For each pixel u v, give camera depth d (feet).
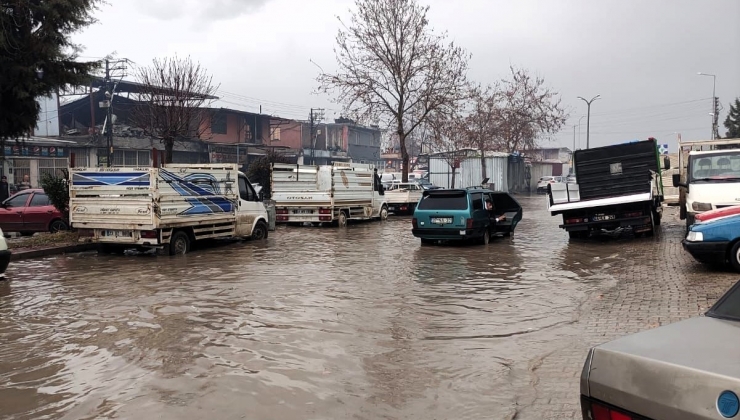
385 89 102.78
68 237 50.34
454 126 105.70
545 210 104.83
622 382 7.89
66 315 25.14
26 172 112.78
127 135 132.46
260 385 16.47
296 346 20.39
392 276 35.45
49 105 147.02
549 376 17.22
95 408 14.87
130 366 18.25
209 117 140.05
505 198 58.95
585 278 34.09
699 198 42.65
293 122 207.82
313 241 56.18
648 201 48.73
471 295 29.55
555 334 21.91
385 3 99.45
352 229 70.59
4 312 25.79
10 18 47.60
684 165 58.49
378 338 21.48
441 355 19.44
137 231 43.29
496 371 17.79
